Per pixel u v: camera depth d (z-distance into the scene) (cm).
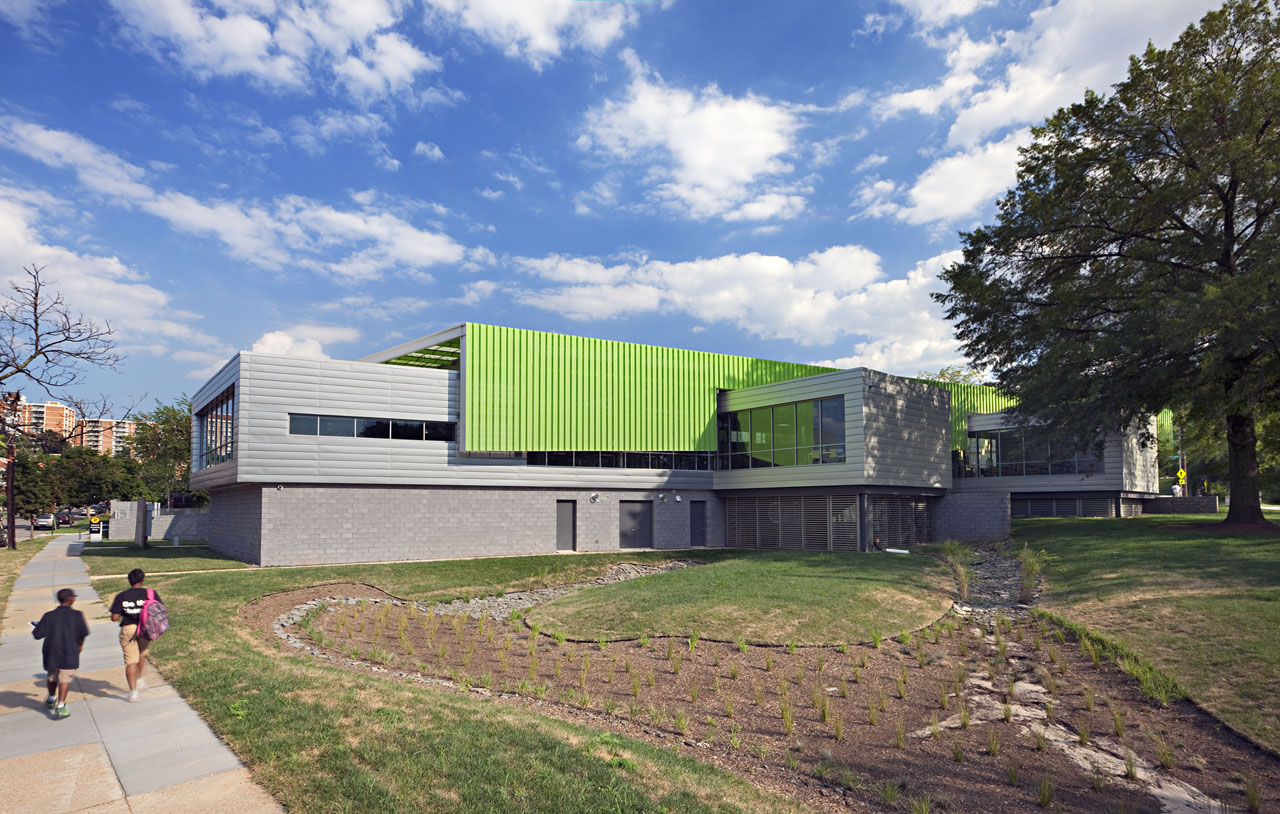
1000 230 2772
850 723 1071
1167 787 873
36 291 2725
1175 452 4141
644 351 3400
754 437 3462
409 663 1334
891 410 3106
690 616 1656
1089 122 2503
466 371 2900
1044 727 1071
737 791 730
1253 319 1959
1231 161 2125
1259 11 2245
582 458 3216
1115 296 2505
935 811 795
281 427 2559
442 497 2880
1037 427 2816
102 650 1179
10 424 2886
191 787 613
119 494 7106
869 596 1805
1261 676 1143
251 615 1656
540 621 1791
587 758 725
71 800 588
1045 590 1906
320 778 626
